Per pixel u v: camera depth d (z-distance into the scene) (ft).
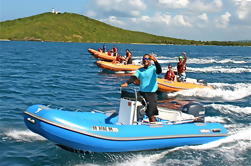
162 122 23.32
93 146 20.10
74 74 71.26
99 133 19.98
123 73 75.36
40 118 19.63
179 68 51.08
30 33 561.02
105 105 37.52
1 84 51.34
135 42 642.22
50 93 44.65
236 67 99.19
